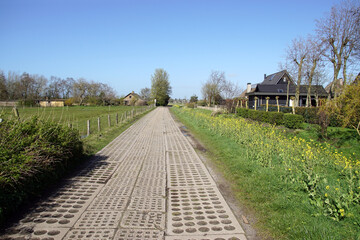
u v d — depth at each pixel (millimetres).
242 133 9797
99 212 3850
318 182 4387
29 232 3188
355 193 3947
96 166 6570
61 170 5590
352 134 10945
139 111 36125
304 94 31203
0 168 3721
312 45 20125
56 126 6082
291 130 13328
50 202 4164
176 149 9117
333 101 10086
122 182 5363
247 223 3580
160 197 4555
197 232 3299
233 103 28797
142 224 3500
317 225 3270
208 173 6098
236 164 6434
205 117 17453
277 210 3875
